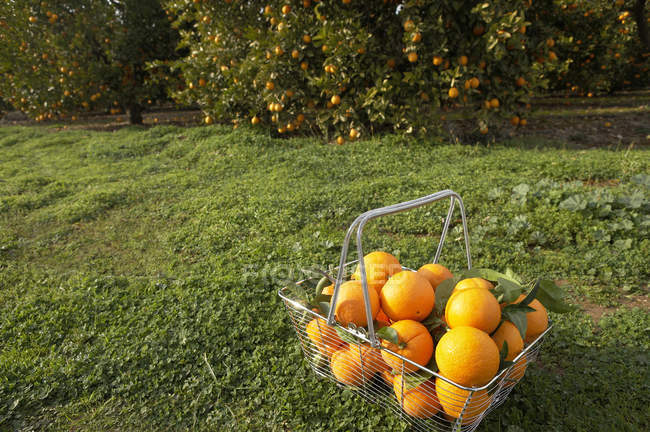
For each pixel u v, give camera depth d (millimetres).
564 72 15766
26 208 6281
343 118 8703
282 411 2486
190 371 2865
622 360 2771
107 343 3119
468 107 8914
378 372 2273
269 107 9141
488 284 2217
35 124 16984
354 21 8422
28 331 3320
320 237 4797
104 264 4605
